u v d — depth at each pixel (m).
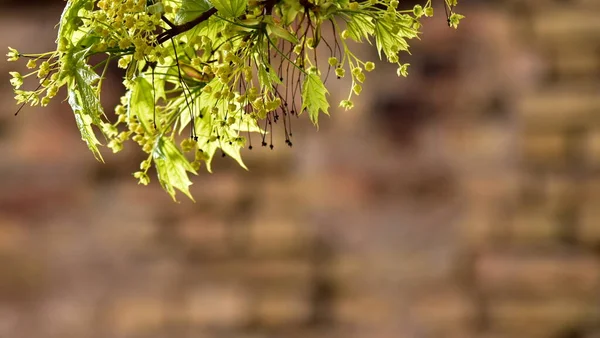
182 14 1.14
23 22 5.59
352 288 5.32
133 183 5.47
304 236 5.38
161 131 1.27
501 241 5.27
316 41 1.18
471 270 5.25
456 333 5.21
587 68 5.33
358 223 5.38
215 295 5.35
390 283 5.29
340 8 1.16
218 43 1.18
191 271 5.39
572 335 5.15
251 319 5.32
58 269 5.41
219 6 1.12
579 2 5.37
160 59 1.17
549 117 5.31
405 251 5.32
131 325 5.34
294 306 5.31
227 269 5.39
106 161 5.46
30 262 5.40
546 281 5.17
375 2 1.17
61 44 1.16
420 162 5.39
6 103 5.48
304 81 1.20
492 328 5.19
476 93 5.41
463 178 5.35
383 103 5.42
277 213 5.41
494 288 5.21
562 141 5.30
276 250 5.38
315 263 5.36
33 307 5.37
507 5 5.39
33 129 5.47
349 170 5.42
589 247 5.20
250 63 1.19
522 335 5.18
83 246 5.43
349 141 5.44
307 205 5.41
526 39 5.38
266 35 1.14
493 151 5.35
